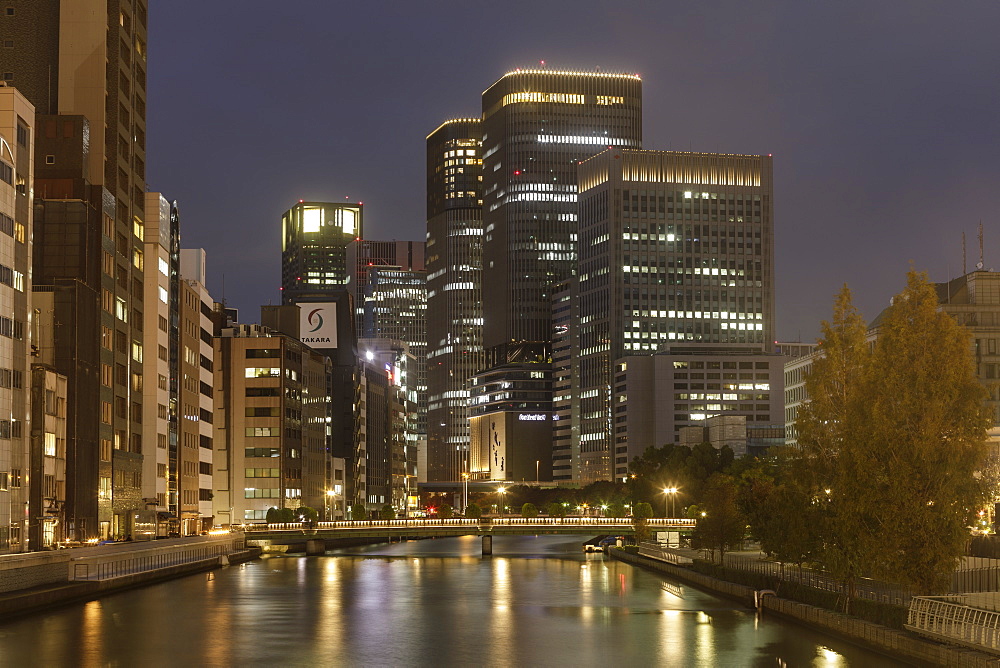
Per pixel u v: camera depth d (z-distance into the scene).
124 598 126.38
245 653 85.88
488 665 81.00
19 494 148.50
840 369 88.56
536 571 180.50
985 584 98.06
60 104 191.75
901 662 74.38
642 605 121.31
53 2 193.62
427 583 153.25
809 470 89.69
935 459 76.06
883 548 77.25
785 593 109.31
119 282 196.38
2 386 143.38
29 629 98.00
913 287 79.31
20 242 150.25
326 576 166.75
